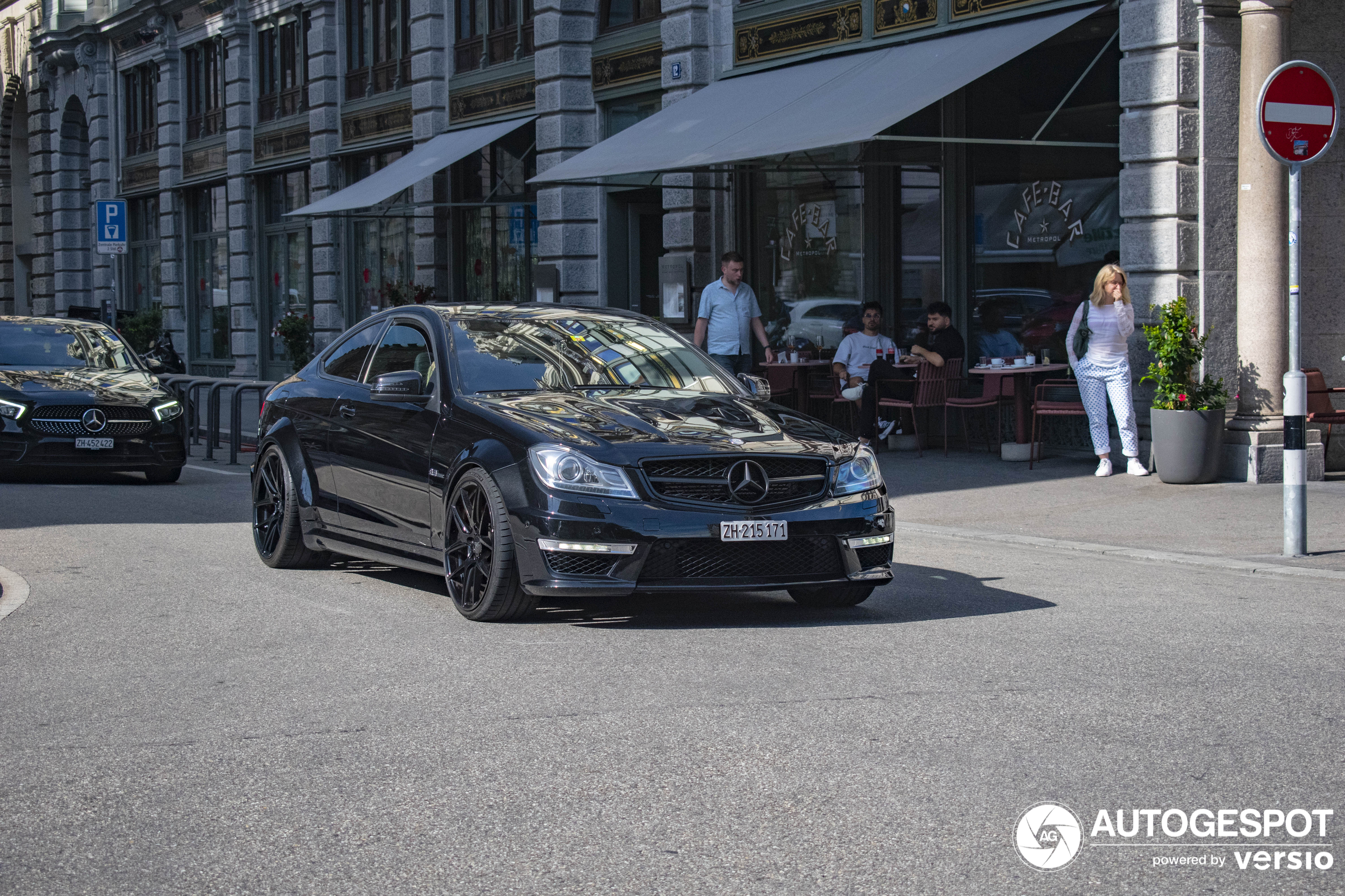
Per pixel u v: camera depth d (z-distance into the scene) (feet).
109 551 32.58
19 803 14.98
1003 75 51.06
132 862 13.28
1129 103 43.80
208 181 117.08
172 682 20.17
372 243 96.58
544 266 72.08
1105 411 44.04
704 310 52.85
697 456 22.76
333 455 28.58
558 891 12.44
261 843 13.73
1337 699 18.58
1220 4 42.70
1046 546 33.35
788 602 26.05
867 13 54.34
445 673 20.42
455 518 24.58
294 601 26.37
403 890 12.52
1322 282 44.86
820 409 58.49
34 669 21.02
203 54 118.21
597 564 22.49
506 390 25.84
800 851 13.34
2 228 156.76
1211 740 16.74
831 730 17.26
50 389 47.42
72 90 139.33
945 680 19.72
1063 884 12.55
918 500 41.11
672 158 49.90
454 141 79.87
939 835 13.75
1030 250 50.78
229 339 116.98
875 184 56.39
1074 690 19.10
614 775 15.62
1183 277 43.16
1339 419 43.09
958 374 52.26
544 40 71.87
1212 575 29.14
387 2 92.73
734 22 60.90
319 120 98.94
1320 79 30.32
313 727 17.69
